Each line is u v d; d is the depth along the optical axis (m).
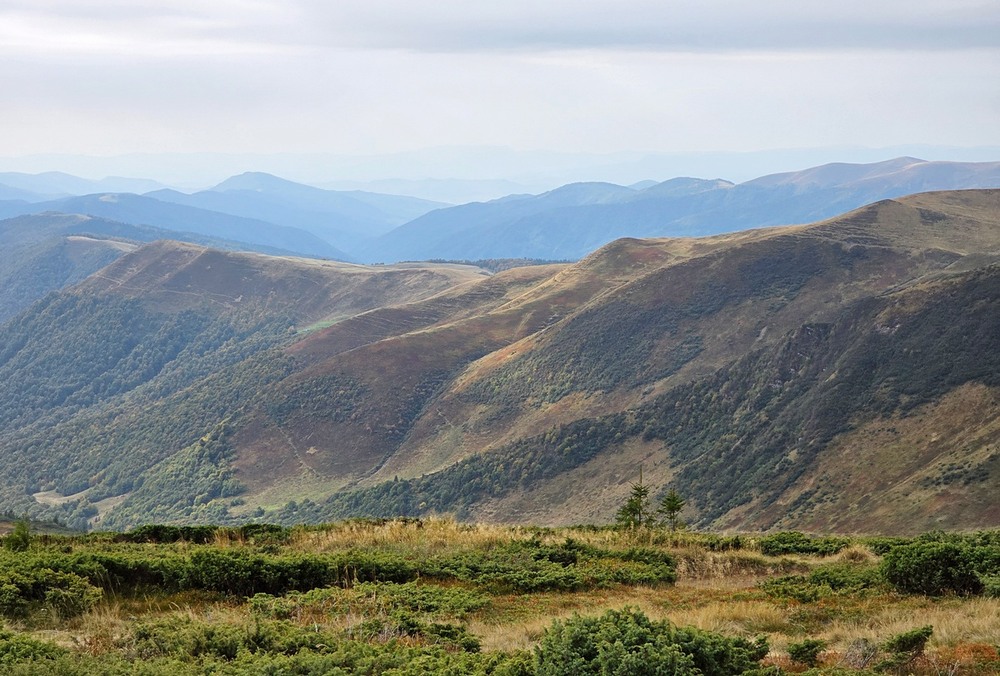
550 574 18.73
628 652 9.40
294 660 10.58
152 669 10.11
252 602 15.07
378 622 13.20
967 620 13.16
